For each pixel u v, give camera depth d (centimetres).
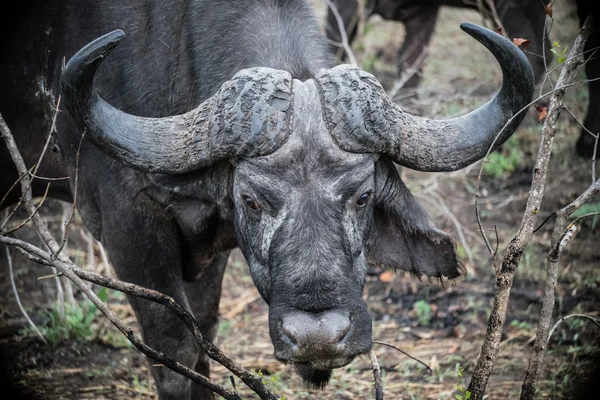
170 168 696
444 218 1384
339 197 659
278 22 777
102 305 669
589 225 1317
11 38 880
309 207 651
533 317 1138
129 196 797
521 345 1073
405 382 1006
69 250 1274
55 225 1320
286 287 637
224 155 670
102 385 1005
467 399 673
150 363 826
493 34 666
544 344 684
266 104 657
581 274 1218
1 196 976
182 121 707
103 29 827
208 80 776
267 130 653
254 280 695
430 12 1620
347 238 661
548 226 1341
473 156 711
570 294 1180
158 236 806
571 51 720
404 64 1636
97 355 1070
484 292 1211
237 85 672
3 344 1072
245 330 1154
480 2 1441
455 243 766
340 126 657
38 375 1016
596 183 677
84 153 831
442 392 974
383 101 682
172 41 805
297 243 644
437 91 1670
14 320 1135
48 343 1077
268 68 680
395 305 1202
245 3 788
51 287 1221
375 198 732
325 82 671
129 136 692
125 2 826
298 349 621
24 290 1210
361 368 1046
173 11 809
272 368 1045
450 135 710
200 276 886
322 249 640
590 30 720
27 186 723
